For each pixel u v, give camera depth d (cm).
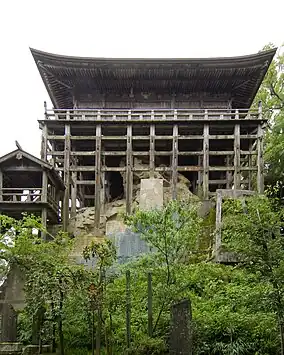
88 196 3266
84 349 1354
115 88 3155
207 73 2941
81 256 1838
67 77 3022
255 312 1170
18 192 2514
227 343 1144
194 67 2881
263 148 2848
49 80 3084
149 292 1297
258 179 2709
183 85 3102
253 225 1042
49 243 1625
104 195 2814
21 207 2259
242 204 1330
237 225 1087
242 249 1041
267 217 1049
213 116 3120
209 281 1425
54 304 1338
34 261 1499
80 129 2900
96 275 1379
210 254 1798
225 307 1225
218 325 1174
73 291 1309
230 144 3095
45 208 2272
